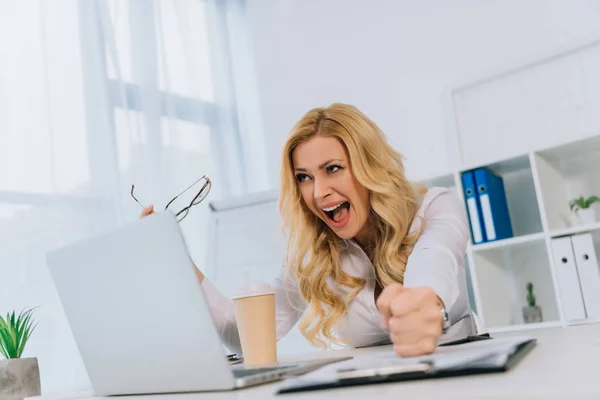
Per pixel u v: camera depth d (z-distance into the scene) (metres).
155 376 0.67
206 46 3.50
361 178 1.31
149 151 3.06
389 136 3.04
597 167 2.40
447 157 2.82
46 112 2.72
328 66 3.33
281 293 1.49
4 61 2.66
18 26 2.72
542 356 0.56
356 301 1.41
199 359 0.61
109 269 0.67
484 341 0.79
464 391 0.41
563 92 2.51
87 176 2.79
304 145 1.33
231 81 3.57
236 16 3.71
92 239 0.69
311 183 1.36
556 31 2.58
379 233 1.43
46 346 2.53
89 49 2.91
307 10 3.46
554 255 2.20
